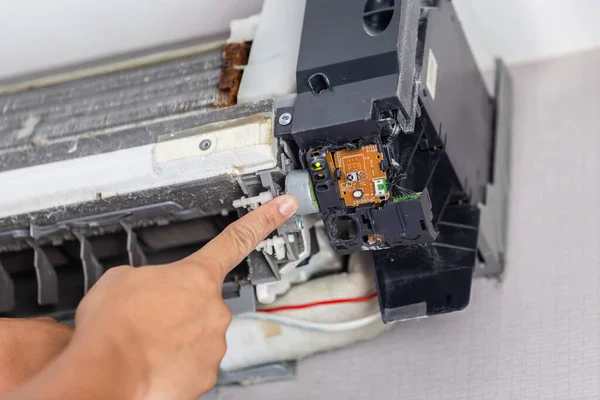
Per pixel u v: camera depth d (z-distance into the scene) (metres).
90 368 0.70
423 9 1.20
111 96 1.33
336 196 1.06
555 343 1.25
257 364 1.37
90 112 1.30
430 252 1.25
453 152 1.21
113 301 0.80
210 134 1.11
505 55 1.62
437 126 1.13
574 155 1.47
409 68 1.06
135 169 1.13
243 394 1.39
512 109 1.59
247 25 1.35
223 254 0.90
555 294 1.31
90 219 1.20
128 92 1.32
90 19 1.47
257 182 1.09
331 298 1.31
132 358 0.75
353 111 1.01
